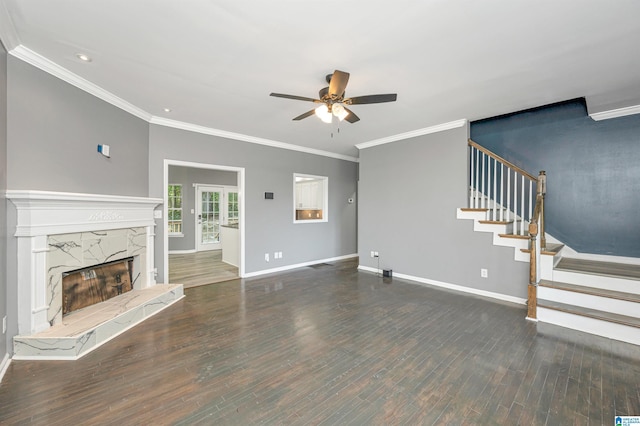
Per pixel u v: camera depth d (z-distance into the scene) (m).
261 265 5.36
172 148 4.23
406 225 5.02
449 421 1.67
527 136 4.33
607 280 3.07
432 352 2.48
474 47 2.29
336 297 4.01
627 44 2.22
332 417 1.71
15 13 1.89
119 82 2.93
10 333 2.30
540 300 3.27
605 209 3.83
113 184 3.37
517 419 1.68
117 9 1.85
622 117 3.69
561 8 1.82
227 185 8.84
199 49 2.33
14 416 1.70
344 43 2.24
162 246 4.16
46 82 2.56
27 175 2.41
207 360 2.35
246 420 1.68
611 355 2.41
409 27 2.03
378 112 3.84
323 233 6.50
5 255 2.24
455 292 4.25
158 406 1.80
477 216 4.15
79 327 2.56
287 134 4.97
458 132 4.31
